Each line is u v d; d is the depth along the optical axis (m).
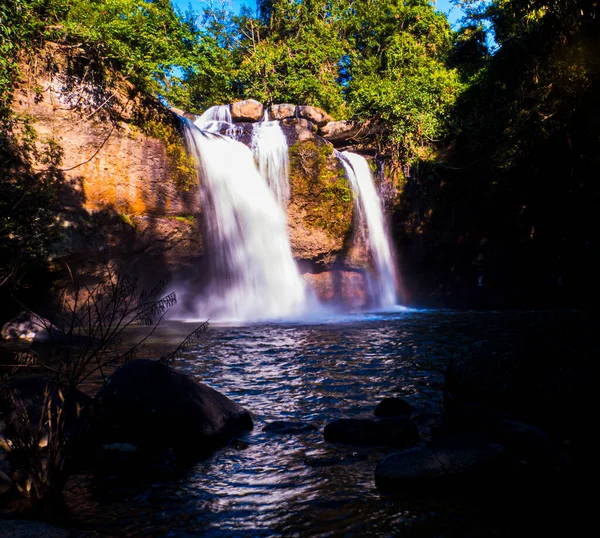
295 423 5.16
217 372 7.91
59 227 13.95
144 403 4.63
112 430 4.53
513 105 21.17
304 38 37.41
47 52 14.32
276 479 3.76
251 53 37.12
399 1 40.28
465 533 2.86
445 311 21.05
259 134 21.50
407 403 5.67
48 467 3.26
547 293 25.03
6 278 6.52
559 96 19.14
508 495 3.30
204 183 18.34
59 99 14.53
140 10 16.83
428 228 24.91
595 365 4.54
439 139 24.61
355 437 4.64
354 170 23.88
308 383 7.13
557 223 24.30
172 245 17.25
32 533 2.61
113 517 3.13
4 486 3.26
